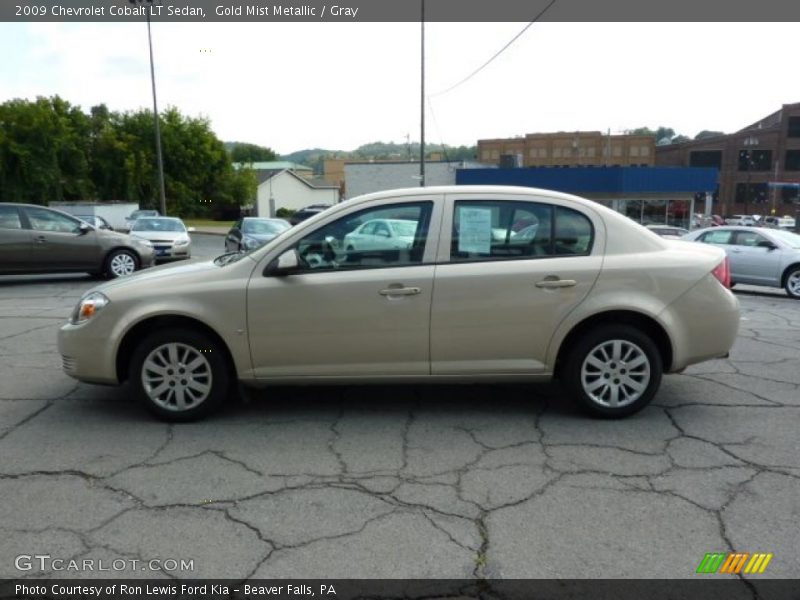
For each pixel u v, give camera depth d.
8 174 44.12
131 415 4.50
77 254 12.06
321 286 4.16
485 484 3.44
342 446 3.94
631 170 32.34
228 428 4.25
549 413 4.53
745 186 72.81
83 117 50.41
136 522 3.04
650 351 4.27
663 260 4.26
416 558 2.76
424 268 4.19
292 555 2.79
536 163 83.56
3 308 9.16
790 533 2.95
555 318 4.21
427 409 4.62
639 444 3.97
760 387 5.20
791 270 12.39
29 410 4.61
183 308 4.16
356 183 43.38
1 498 3.27
